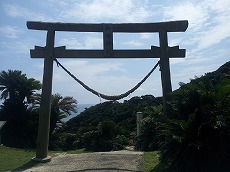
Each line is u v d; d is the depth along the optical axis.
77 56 12.10
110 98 11.65
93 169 10.22
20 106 29.20
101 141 18.05
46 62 12.07
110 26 11.91
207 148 8.42
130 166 10.39
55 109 30.31
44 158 11.88
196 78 10.24
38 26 12.11
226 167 8.62
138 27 11.87
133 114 34.16
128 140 20.30
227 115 8.77
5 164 12.24
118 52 11.99
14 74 29.62
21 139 28.25
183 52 11.70
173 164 8.77
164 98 11.42
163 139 10.27
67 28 12.09
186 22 11.68
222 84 9.48
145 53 11.98
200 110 8.81
